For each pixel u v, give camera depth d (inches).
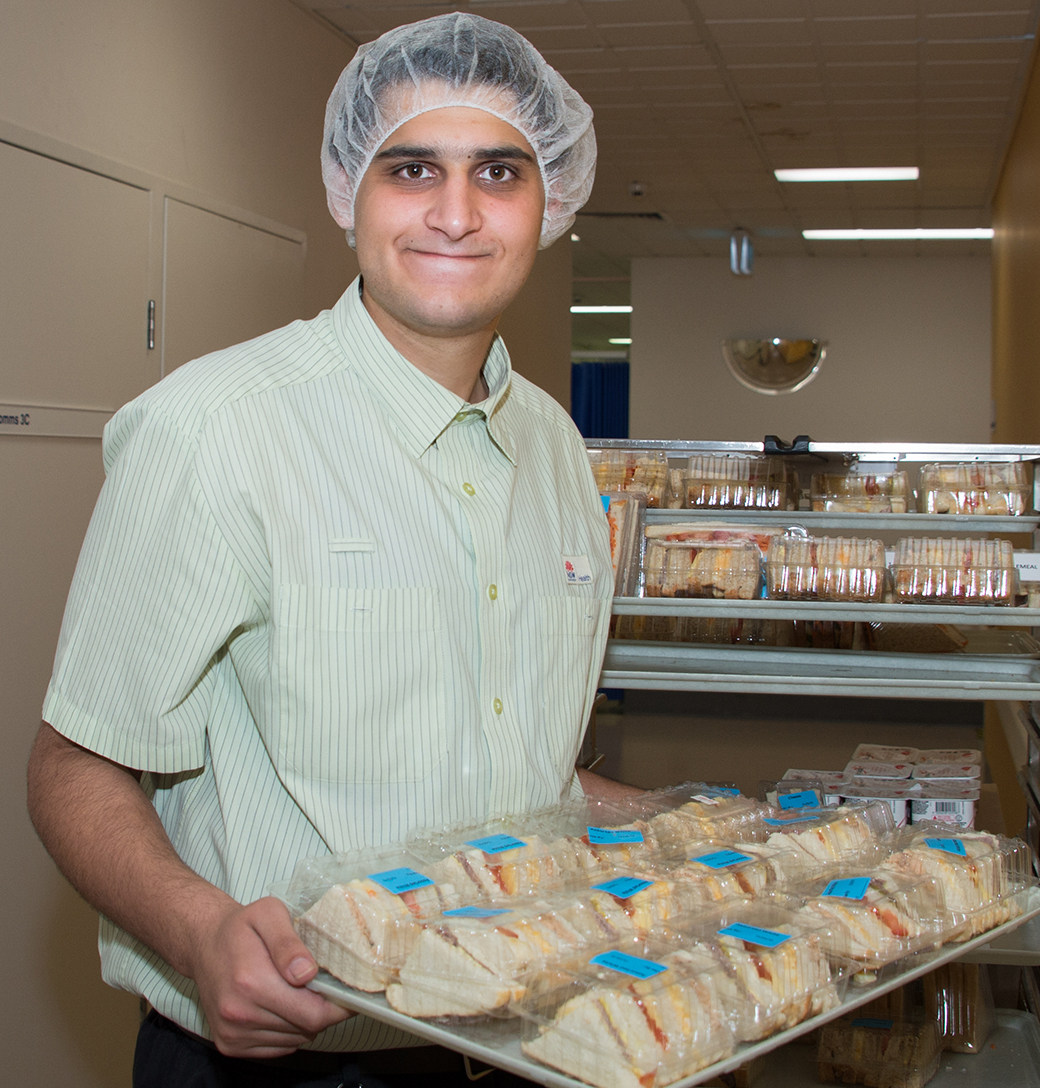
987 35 178.1
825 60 189.8
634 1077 28.6
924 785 78.0
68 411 107.7
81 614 39.0
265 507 38.5
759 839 49.4
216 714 41.8
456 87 41.5
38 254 103.7
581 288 405.7
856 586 73.8
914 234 311.3
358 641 39.3
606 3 168.1
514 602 44.5
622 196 280.1
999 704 171.2
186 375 40.0
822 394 342.3
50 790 39.3
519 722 44.4
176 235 125.0
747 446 84.4
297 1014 32.2
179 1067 42.9
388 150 40.6
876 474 87.6
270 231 147.3
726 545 76.5
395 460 42.1
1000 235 262.2
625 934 36.7
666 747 173.5
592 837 43.7
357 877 37.5
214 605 38.1
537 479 50.1
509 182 41.8
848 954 38.4
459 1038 31.5
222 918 33.9
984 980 61.3
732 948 35.2
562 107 47.4
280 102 154.9
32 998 102.7
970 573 72.0
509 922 34.8
